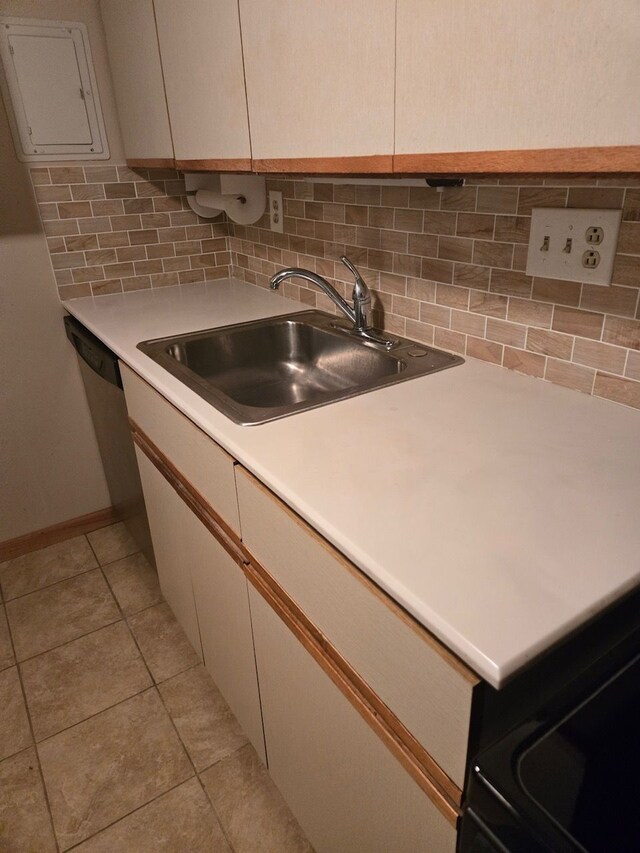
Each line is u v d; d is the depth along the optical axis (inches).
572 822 21.0
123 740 57.3
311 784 41.6
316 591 32.2
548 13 24.9
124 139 71.4
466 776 24.3
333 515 29.1
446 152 31.5
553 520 28.4
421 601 23.7
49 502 84.4
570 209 38.6
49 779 53.7
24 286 72.2
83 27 66.7
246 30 44.0
